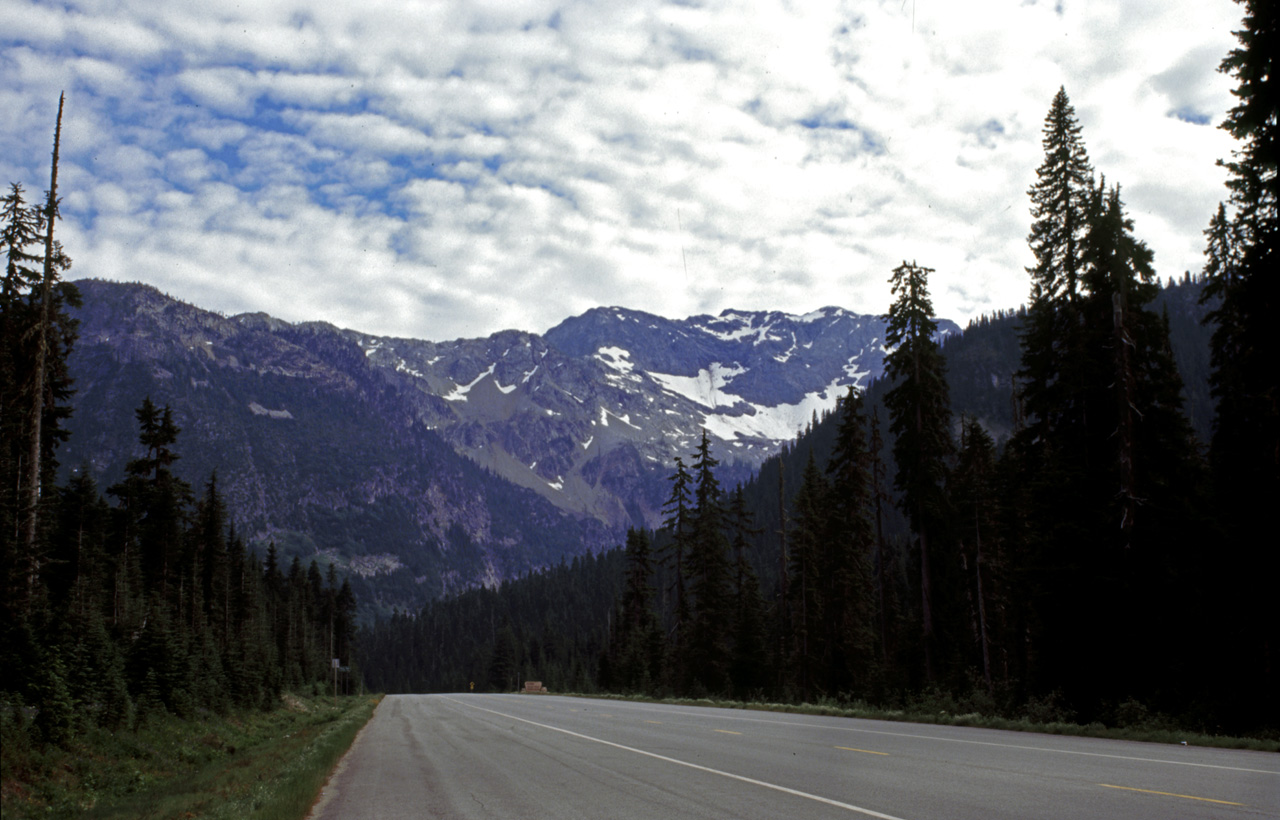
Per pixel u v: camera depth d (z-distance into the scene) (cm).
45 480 3325
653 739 2108
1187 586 2747
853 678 5397
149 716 3014
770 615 7738
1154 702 2622
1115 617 2781
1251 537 2769
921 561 3909
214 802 1395
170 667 3769
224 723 4134
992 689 3484
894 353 4000
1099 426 3039
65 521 4362
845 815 965
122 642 3916
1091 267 3183
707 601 6309
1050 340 3334
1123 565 2798
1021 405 4250
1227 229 3044
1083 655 2802
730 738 2052
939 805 1004
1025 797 1042
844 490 4966
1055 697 2680
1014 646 4950
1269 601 2720
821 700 4275
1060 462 3030
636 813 1051
